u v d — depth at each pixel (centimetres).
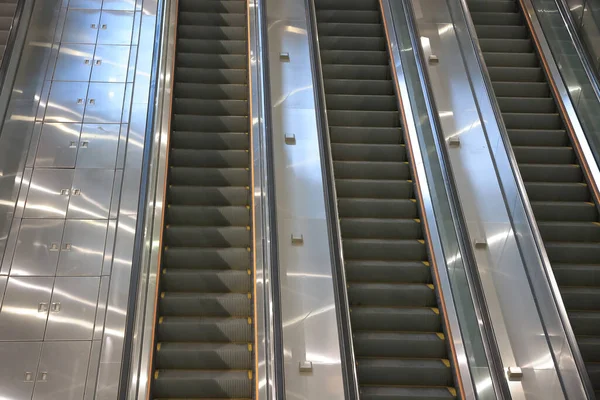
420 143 767
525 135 832
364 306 649
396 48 902
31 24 875
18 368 596
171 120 808
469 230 700
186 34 965
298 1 1014
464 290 588
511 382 566
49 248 693
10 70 777
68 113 834
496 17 1021
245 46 947
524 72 922
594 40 848
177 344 596
